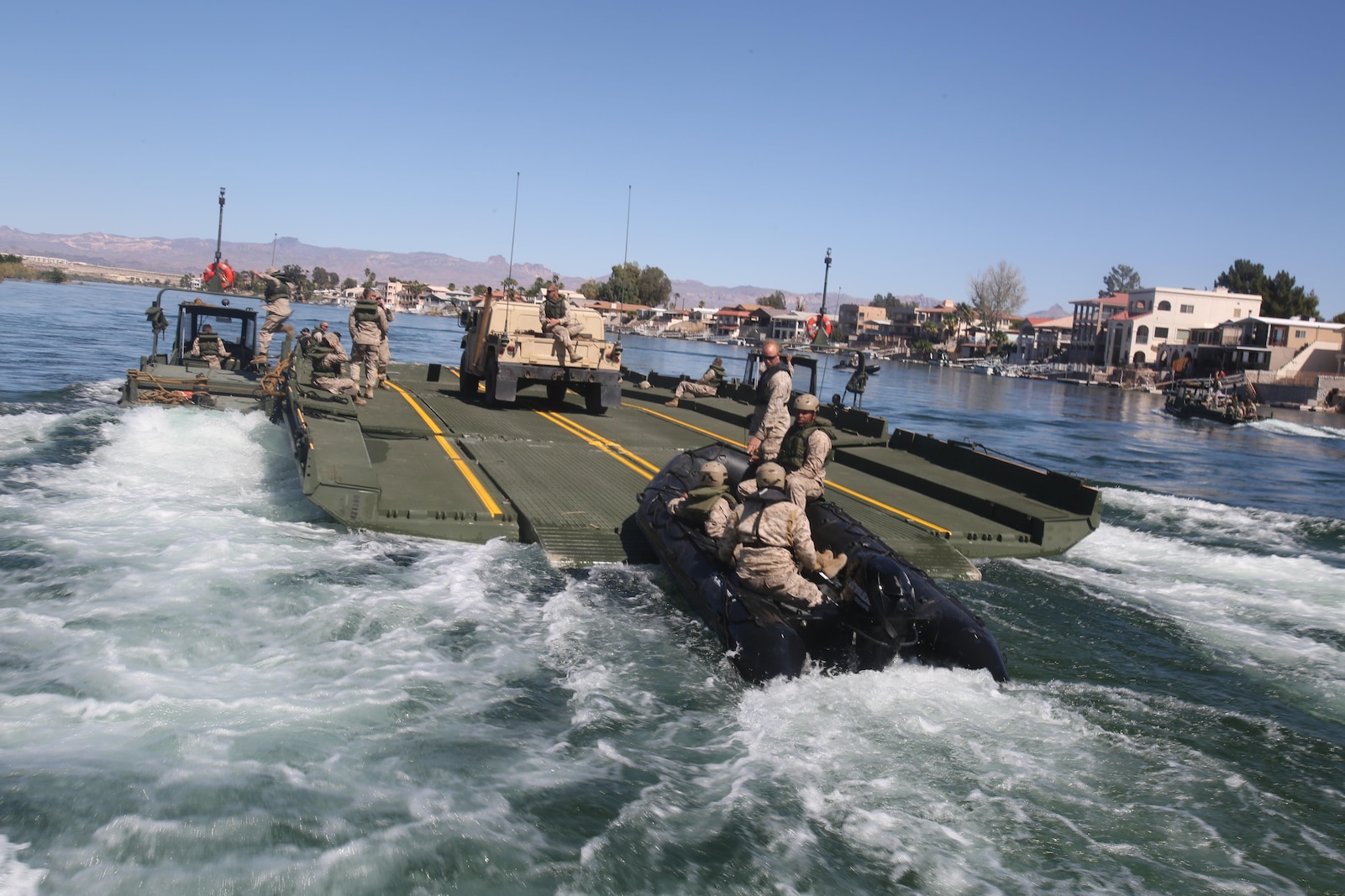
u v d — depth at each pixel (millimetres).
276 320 20547
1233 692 7281
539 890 4301
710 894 4363
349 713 5926
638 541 9883
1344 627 8891
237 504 11250
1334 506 20125
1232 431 42188
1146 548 11859
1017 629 8562
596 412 18703
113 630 6969
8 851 4195
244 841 4441
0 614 7152
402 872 4328
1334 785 5777
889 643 7062
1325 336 77062
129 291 162625
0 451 13828
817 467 9008
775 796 5254
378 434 13758
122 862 4199
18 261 173000
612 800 5105
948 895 4453
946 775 5617
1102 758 5977
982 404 49344
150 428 15594
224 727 5578
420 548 9602
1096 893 4527
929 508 12391
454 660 6934
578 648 7371
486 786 5168
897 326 143375
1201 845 5008
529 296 29031
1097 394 72188
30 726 5422
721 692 6703
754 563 7191
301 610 7633
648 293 191375
